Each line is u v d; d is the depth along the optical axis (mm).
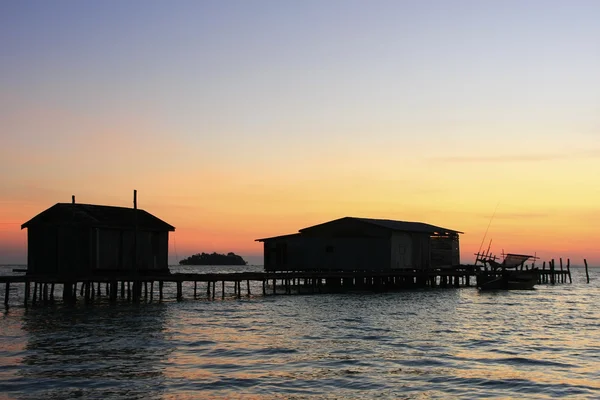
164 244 52719
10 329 34094
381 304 52562
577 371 24797
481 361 26531
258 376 23297
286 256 71125
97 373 23438
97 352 27469
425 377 23375
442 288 76125
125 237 50281
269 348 29016
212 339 31359
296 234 70625
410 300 57344
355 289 71812
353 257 68125
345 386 21984
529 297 64625
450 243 77312
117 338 31203
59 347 28594
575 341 32531
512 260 77562
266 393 21062
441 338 32719
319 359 26500
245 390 21406
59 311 43375
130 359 26047
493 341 32031
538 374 24156
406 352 28344
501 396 21016
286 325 37344
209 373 23703
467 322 40062
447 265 76562
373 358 26797
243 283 99188
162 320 38688
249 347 29219
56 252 48500
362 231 68062
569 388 22062
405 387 21953
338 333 34094
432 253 74250
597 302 59469
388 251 66750
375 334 33812
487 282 73000
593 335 34969
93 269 47969
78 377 22797
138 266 50719
